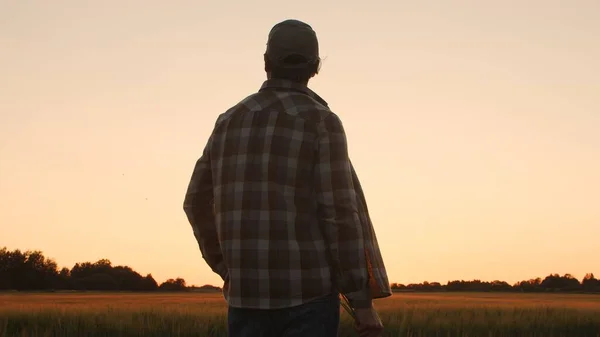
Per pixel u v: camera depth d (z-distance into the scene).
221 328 11.82
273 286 1.94
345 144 2.03
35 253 79.12
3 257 78.19
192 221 2.29
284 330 1.96
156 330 11.80
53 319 12.98
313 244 1.97
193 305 18.25
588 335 14.74
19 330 12.80
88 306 15.95
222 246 2.05
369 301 1.97
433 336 12.71
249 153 2.03
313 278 1.95
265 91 2.13
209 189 2.27
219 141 2.13
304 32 2.15
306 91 2.14
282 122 2.02
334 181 1.98
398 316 14.48
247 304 1.96
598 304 24.09
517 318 15.08
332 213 1.96
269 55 2.16
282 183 1.98
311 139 2.01
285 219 1.96
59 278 78.56
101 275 78.50
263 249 1.95
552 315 16.25
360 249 1.95
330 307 1.99
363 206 2.07
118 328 12.00
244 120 2.07
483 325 14.02
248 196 2.00
